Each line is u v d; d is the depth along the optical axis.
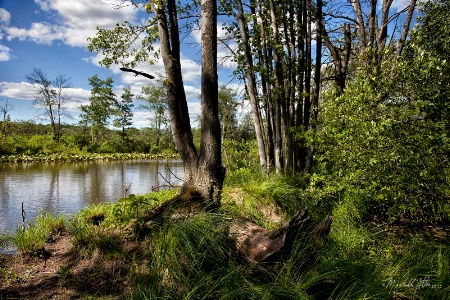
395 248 4.05
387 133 3.58
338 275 3.23
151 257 3.43
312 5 8.14
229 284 2.93
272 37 7.60
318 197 5.32
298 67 7.52
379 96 4.00
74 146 38.34
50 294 3.07
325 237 3.70
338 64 9.26
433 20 7.22
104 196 10.93
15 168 20.47
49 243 4.39
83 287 3.20
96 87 44.22
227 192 5.55
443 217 4.51
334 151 4.68
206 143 4.72
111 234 4.04
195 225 3.54
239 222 3.95
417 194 3.69
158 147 48.00
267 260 3.37
